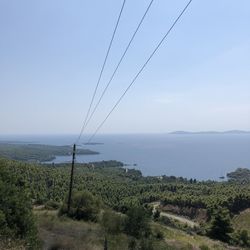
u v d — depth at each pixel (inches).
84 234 937.5
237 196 4338.1
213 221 2428.6
